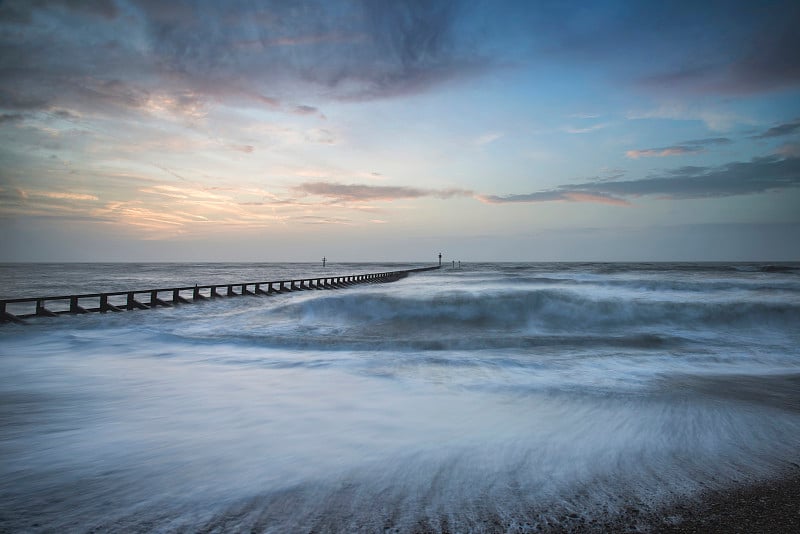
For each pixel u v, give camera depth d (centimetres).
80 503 299
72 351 962
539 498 311
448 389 645
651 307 1656
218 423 482
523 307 1783
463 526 273
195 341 1066
